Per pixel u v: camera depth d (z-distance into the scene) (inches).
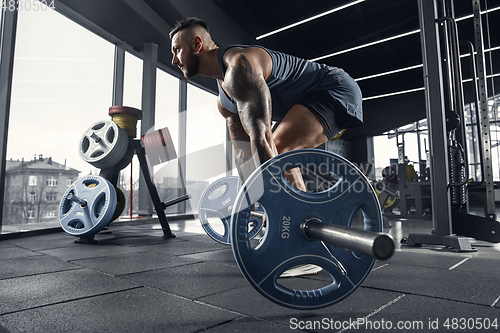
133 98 170.1
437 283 40.3
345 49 259.9
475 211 218.2
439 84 73.5
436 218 73.2
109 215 79.3
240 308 31.3
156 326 26.7
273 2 203.3
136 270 49.2
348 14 216.4
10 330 25.8
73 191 83.4
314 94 47.8
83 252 66.7
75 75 134.7
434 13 74.6
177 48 44.4
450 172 76.6
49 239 88.9
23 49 108.2
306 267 44.5
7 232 89.4
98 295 35.9
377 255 17.5
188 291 37.4
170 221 151.9
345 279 29.4
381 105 359.9
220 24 191.2
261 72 38.2
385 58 276.4
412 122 347.9
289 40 247.3
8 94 96.9
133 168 146.4
